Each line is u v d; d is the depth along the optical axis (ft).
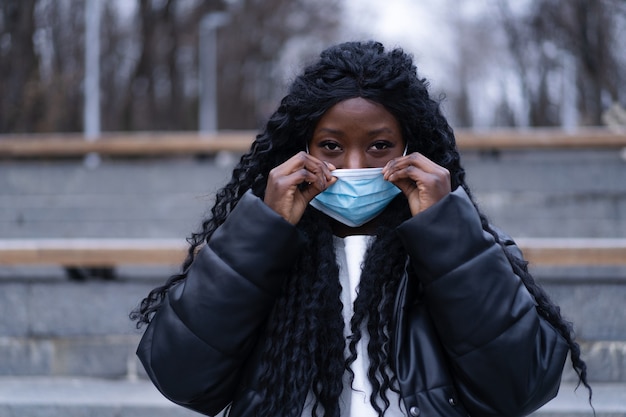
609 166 23.97
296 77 6.10
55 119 45.06
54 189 26.02
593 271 14.69
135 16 72.33
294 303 5.88
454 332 5.53
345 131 5.82
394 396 5.84
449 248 5.54
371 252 6.05
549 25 47.85
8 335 13.32
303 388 5.70
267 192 5.74
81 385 12.69
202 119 79.36
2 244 13.76
